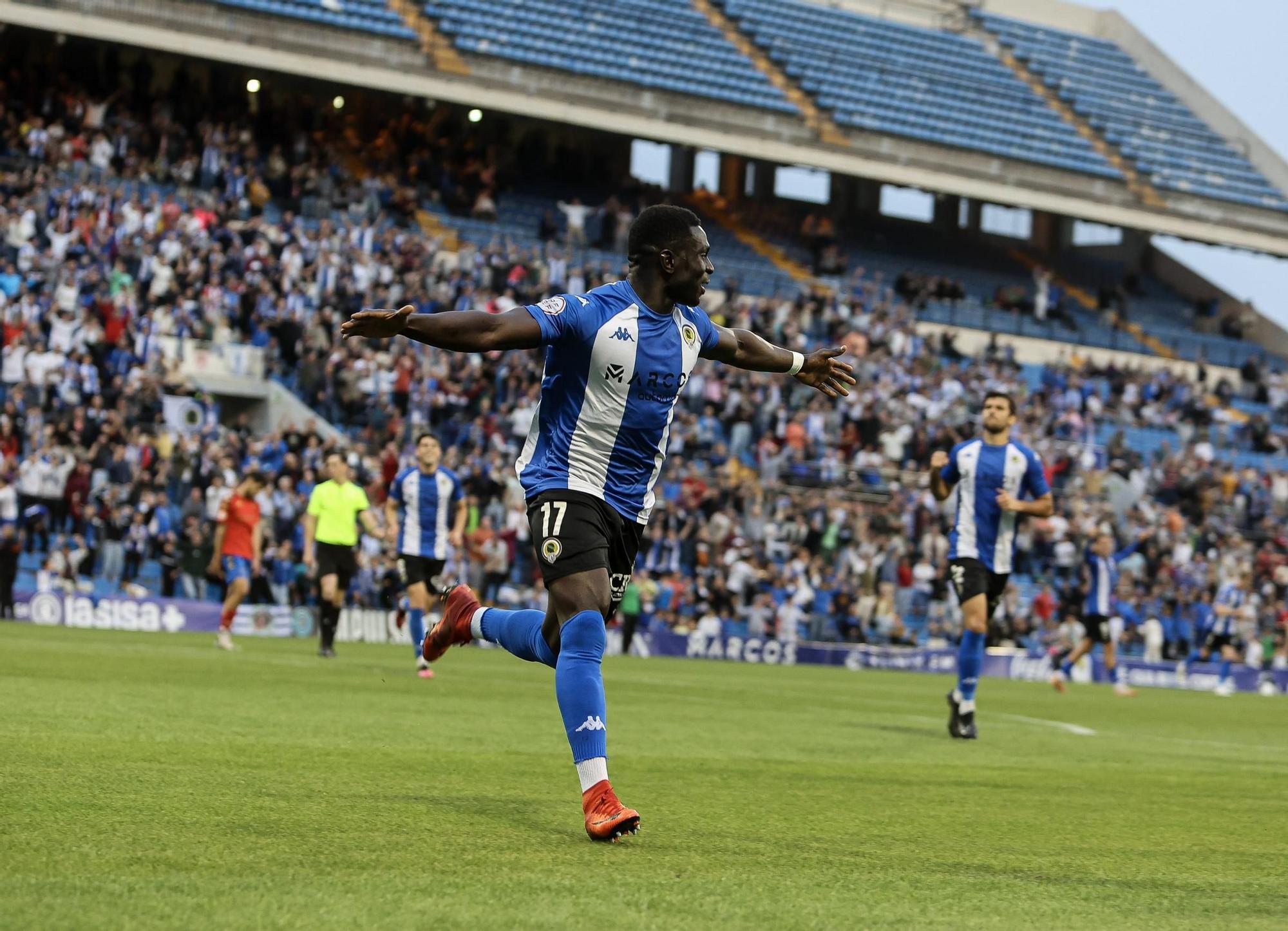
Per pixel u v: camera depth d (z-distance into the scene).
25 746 11.61
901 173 71.56
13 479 40.56
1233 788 14.23
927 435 57.34
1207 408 69.94
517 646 9.84
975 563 19.36
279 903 6.19
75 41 57.72
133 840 7.55
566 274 58.97
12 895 6.12
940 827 9.86
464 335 8.56
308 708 17.31
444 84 61.62
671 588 48.62
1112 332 76.12
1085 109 82.38
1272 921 6.87
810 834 9.12
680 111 66.81
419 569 25.34
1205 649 49.84
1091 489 59.50
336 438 47.47
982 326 72.31
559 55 66.56
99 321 45.06
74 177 52.31
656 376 9.21
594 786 8.40
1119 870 8.28
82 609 38.38
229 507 30.61
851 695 30.23
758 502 51.69
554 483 9.14
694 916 6.31
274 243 51.75
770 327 61.28
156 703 16.47
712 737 16.84
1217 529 59.97
